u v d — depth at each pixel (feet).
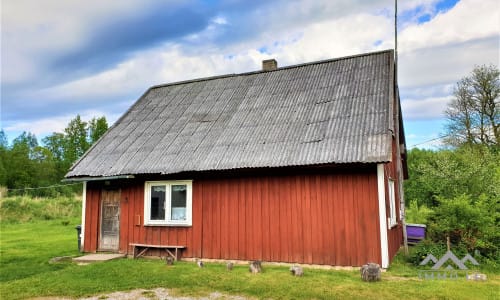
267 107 44.45
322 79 46.14
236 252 36.55
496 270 30.76
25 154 172.65
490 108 91.45
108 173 41.42
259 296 24.57
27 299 25.46
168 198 40.40
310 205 34.12
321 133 36.47
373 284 26.55
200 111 48.70
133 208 41.98
